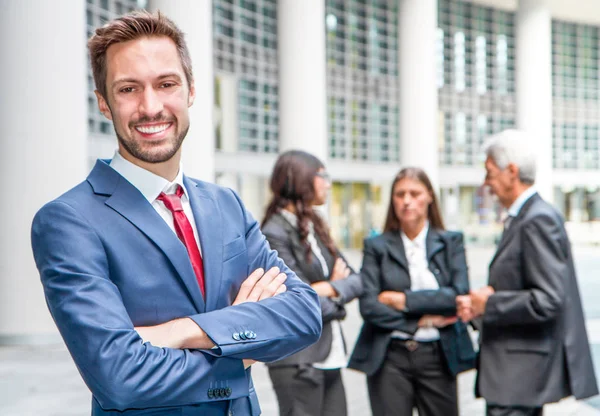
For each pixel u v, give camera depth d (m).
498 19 33.00
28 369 7.84
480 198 32.12
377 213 27.80
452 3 31.50
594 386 3.61
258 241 2.06
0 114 9.09
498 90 32.91
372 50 27.36
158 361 1.68
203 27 12.97
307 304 1.94
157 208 1.86
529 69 31.08
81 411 6.08
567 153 36.38
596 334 10.16
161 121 1.80
